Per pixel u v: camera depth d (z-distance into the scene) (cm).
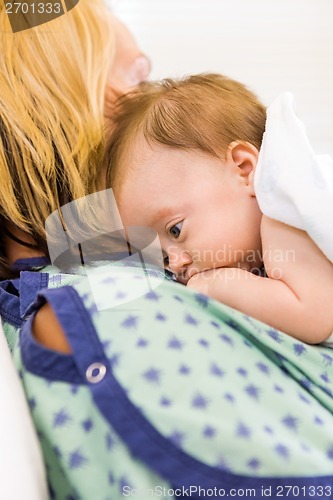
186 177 70
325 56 171
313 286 61
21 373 52
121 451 45
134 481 45
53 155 69
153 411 46
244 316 56
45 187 68
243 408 48
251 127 75
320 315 60
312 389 56
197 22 169
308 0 172
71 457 47
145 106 80
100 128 79
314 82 169
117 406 46
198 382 48
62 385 49
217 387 48
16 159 67
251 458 46
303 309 60
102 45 98
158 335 50
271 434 47
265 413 49
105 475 47
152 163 72
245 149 72
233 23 170
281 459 46
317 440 49
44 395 49
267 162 65
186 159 71
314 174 61
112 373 48
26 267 69
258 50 170
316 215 59
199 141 72
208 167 71
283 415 49
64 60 81
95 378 48
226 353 52
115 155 75
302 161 62
